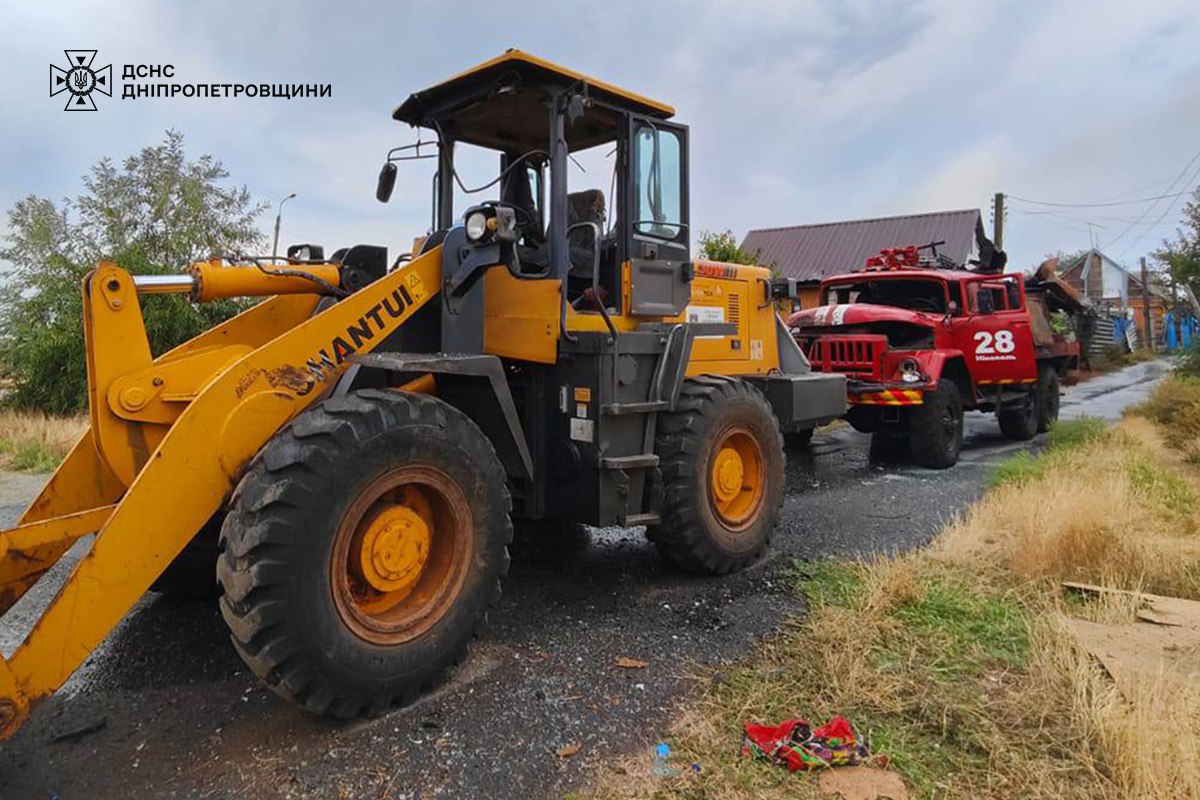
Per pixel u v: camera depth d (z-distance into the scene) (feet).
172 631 11.85
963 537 15.69
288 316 13.08
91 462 10.86
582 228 14.75
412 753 8.55
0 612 9.10
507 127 14.76
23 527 8.61
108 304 9.63
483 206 11.18
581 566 15.21
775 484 15.76
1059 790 7.66
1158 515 17.16
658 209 14.40
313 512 8.51
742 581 14.35
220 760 8.48
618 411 12.63
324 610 8.64
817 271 77.46
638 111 13.91
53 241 39.58
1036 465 22.50
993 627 11.54
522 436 12.01
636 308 13.80
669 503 13.84
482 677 10.36
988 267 33.83
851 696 9.53
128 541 8.25
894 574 13.16
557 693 9.89
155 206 40.60
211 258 11.66
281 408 9.57
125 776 8.21
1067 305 40.52
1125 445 26.20
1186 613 11.84
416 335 11.86
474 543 10.32
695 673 10.39
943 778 7.96
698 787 7.84
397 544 9.66
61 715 9.43
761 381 18.52
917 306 29.25
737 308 17.99
